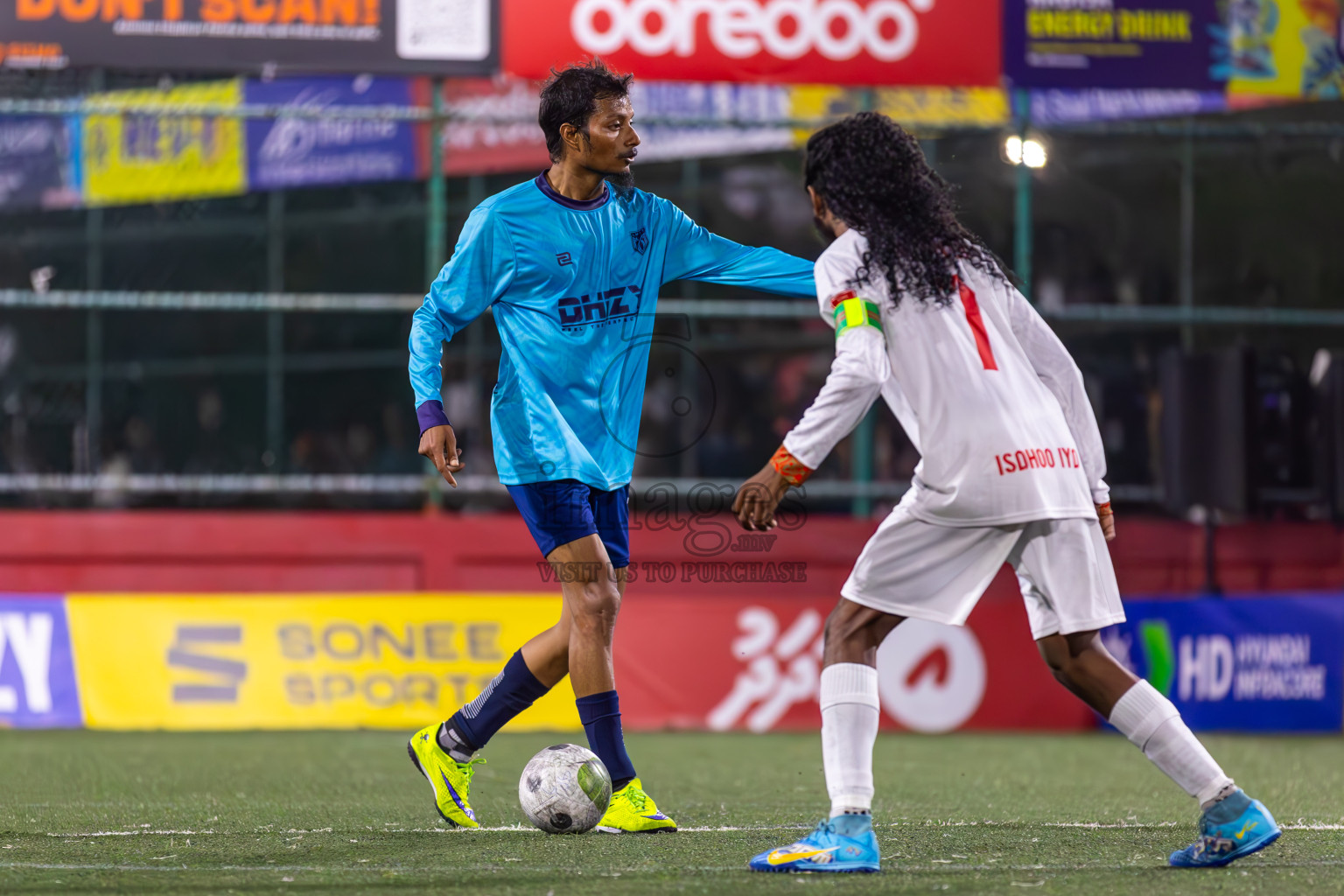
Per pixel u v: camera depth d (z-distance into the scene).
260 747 24.73
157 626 28.41
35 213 41.78
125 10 27.81
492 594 29.59
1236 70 29.97
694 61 28.89
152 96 37.62
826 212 11.84
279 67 28.16
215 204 42.97
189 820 15.27
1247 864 11.67
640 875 11.01
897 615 11.29
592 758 13.73
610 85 13.73
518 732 27.78
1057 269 37.00
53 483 30.31
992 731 28.94
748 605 29.30
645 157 37.84
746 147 38.00
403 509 41.72
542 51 28.67
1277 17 30.06
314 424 44.12
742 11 28.94
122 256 42.59
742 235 40.25
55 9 27.67
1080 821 15.37
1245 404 30.80
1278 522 32.88
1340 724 29.38
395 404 44.22
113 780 19.72
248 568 32.12
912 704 28.86
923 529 11.12
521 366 13.80
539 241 13.73
